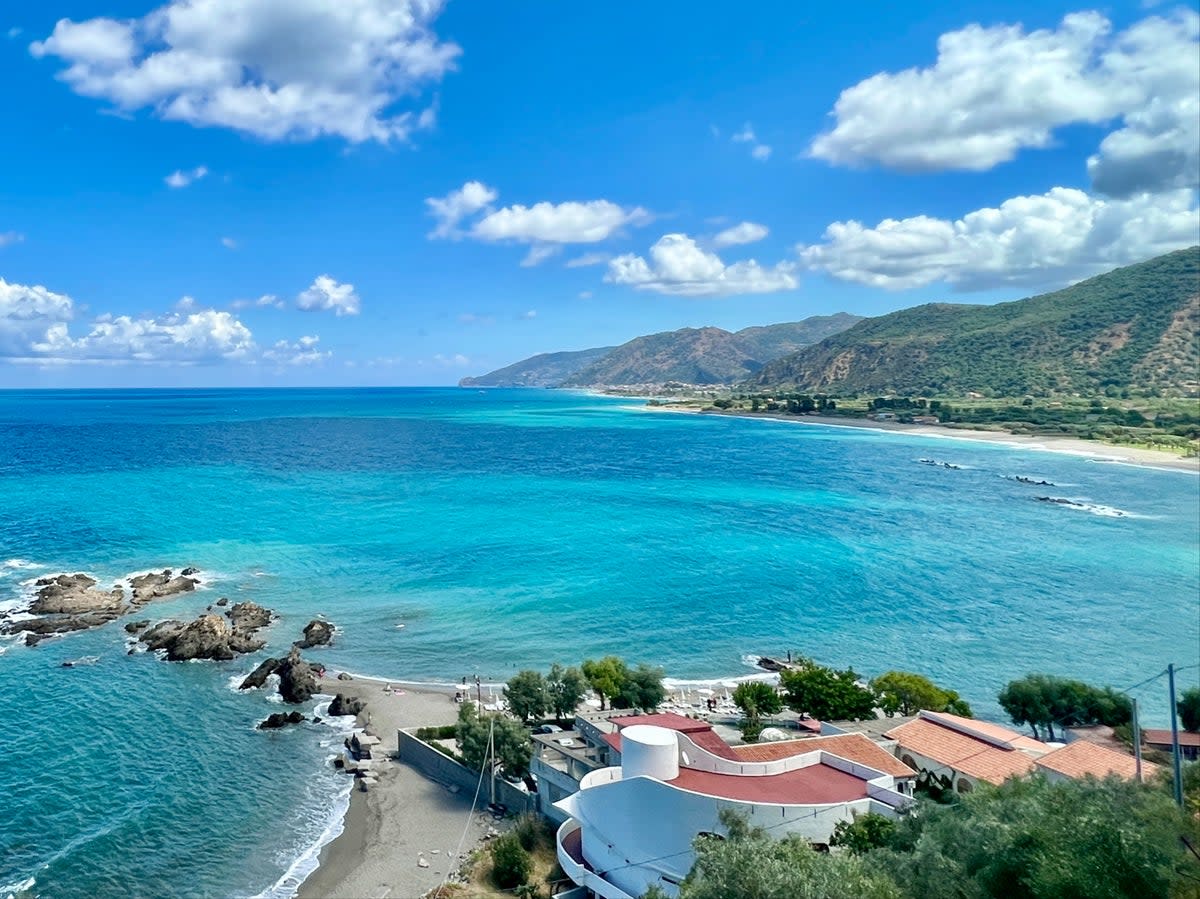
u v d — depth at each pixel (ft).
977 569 418.72
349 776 196.54
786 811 121.90
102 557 401.90
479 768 189.06
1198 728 218.38
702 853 96.73
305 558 412.98
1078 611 349.41
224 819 174.60
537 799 175.73
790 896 82.58
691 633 313.73
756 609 346.13
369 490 628.69
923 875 89.92
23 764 195.00
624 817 131.64
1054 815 88.58
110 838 164.86
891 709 228.22
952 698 236.02
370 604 341.62
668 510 568.82
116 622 309.63
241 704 238.07
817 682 229.66
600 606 345.10
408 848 165.48
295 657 257.14
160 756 203.00
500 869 151.23
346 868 157.69
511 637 305.12
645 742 133.28
